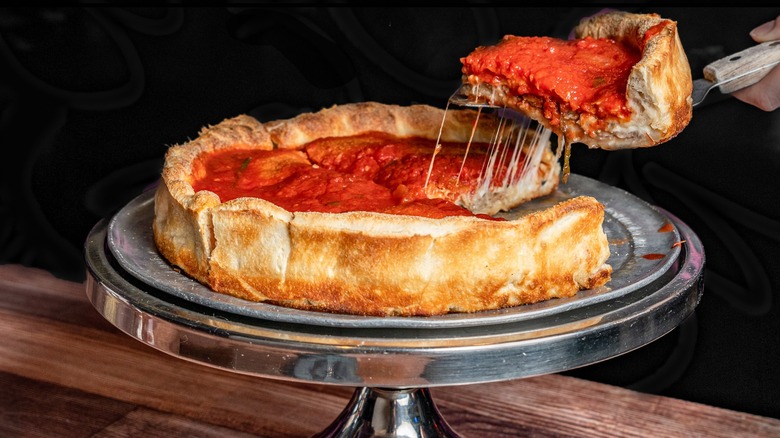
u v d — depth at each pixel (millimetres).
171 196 1384
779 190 2020
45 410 1688
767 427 1731
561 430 1710
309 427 1680
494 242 1218
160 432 1644
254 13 2221
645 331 1196
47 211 2469
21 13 2303
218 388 1793
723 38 1982
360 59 2219
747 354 2145
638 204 1667
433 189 1610
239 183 1571
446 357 1091
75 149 2406
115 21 2277
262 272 1263
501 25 2109
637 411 1782
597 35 1612
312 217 1236
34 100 2375
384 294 1219
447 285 1221
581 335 1132
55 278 2197
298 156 1755
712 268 2133
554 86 1405
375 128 1897
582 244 1278
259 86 2293
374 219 1226
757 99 1787
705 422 1743
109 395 1746
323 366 1103
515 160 1714
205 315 1193
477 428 1708
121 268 1363
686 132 2072
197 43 2271
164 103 2348
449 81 2184
